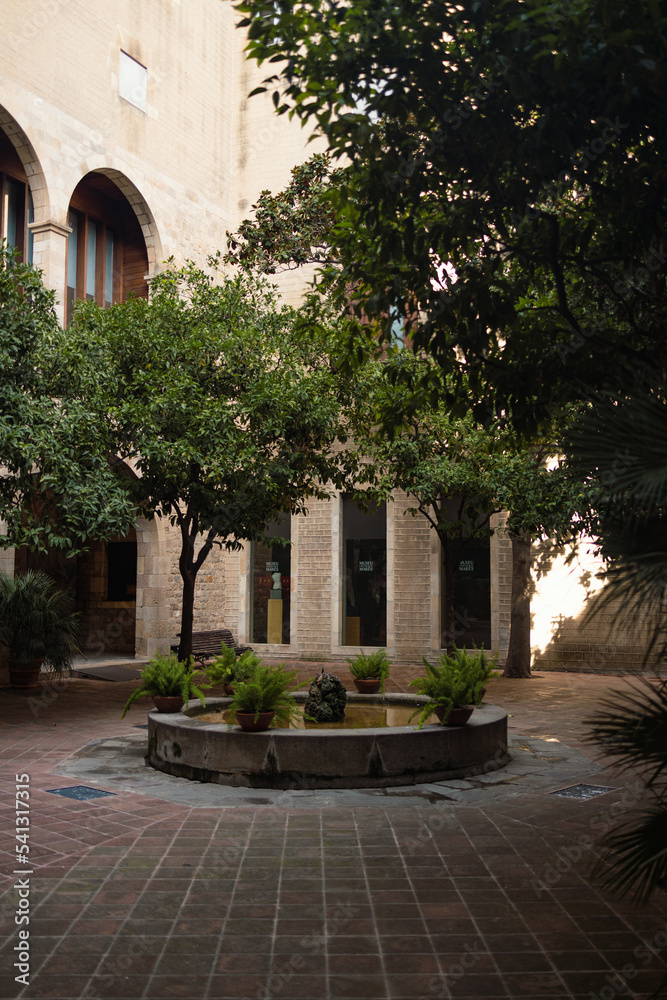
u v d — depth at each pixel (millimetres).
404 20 4965
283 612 21578
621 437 3670
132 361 13773
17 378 11328
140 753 9664
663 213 5582
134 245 20141
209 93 21812
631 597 3494
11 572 16172
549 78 4633
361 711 9969
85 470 11578
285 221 15062
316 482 20203
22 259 17516
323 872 5613
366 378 14352
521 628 17297
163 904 5012
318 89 5234
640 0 4316
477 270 6199
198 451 12844
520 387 6363
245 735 8109
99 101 18094
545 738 10688
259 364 14188
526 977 4078
